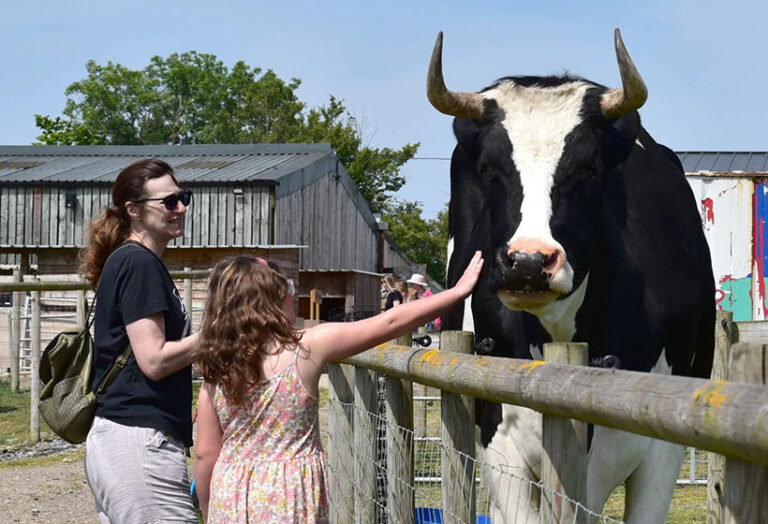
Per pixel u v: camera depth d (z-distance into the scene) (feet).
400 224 159.12
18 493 29.07
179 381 12.98
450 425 13.25
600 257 14.62
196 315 67.26
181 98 247.29
